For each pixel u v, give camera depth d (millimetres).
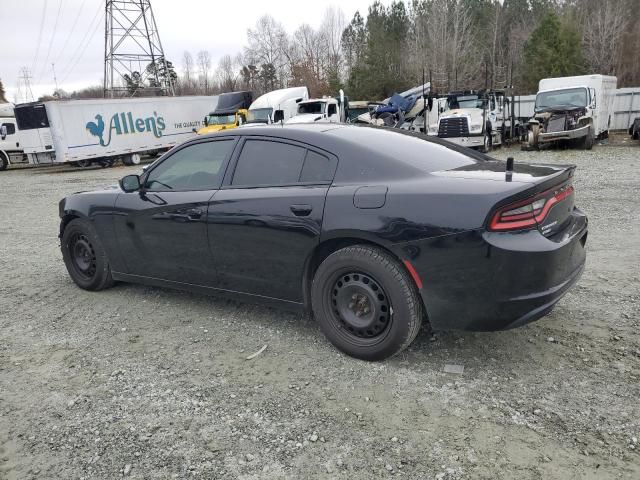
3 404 3162
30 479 2486
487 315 3047
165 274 4469
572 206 3617
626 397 2914
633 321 3865
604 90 20781
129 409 3045
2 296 5238
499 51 52656
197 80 89688
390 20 62500
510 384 3115
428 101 21016
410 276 3219
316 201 3473
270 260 3740
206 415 2951
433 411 2881
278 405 3018
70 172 22812
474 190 3027
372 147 3531
